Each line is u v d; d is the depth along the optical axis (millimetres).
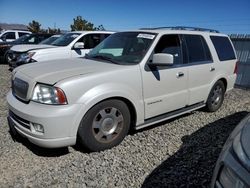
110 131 3955
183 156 3900
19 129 3773
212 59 5633
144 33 4746
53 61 4512
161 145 4230
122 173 3418
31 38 14031
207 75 5457
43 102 3512
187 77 4945
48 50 9203
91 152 3891
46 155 3785
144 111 4293
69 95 3467
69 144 3570
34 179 3232
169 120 5375
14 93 4078
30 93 3615
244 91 9133
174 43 4855
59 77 3594
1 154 3764
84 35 9797
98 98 3650
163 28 5332
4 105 5891
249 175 1805
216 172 2164
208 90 5570
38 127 3467
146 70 4227
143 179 3311
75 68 3936
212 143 4348
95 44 9969
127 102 4105
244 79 10617
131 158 3787
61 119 3410
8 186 3094
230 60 6188
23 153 3814
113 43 4891
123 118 4047
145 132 4688
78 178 3277
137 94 4133
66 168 3480
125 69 4008
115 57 4523
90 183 3189
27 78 3729
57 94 3432
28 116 3492
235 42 10859
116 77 3879
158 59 4145
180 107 4969
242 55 10648
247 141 2066
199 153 3990
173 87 4699
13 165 3510
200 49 5402
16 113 3707
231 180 1940
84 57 4875
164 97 4547
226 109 6375
